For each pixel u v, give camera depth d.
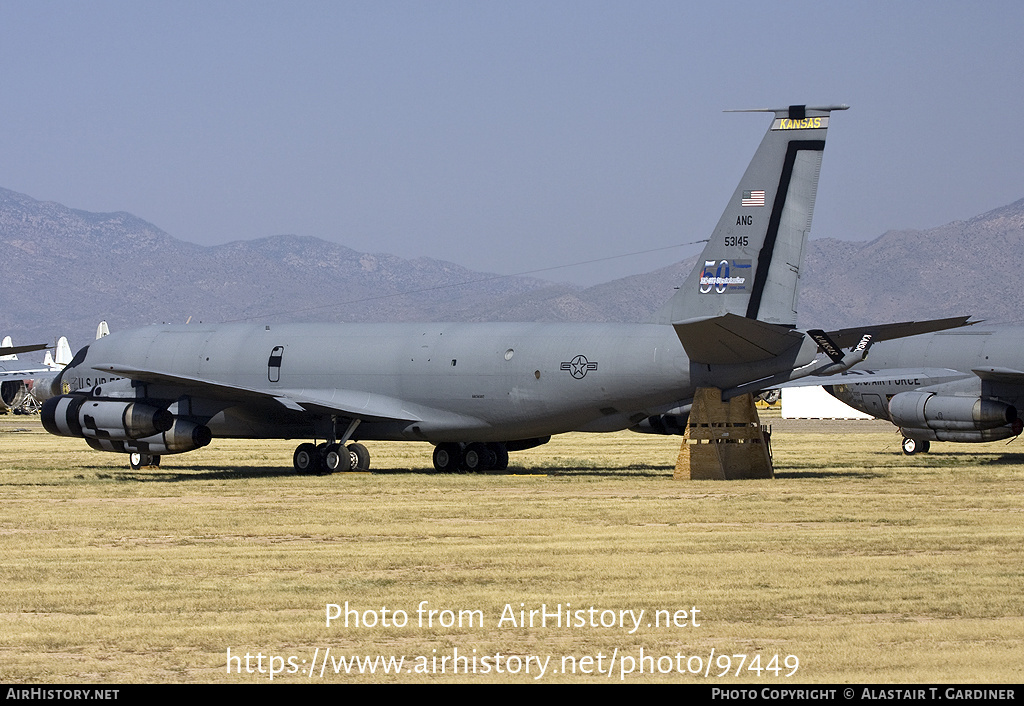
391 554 49.28
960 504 65.75
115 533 56.06
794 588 41.69
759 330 76.38
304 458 90.75
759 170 82.06
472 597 40.47
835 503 66.25
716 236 83.12
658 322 85.31
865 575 43.97
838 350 76.44
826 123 80.50
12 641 34.97
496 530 56.03
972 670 31.44
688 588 41.81
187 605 39.53
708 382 82.19
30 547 52.00
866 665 32.03
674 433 90.00
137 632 35.91
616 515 61.34
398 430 91.12
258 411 92.44
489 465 94.06
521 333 88.38
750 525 57.53
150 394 93.38
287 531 56.16
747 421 82.19
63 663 32.81
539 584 42.66
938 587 41.69
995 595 40.34
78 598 40.66
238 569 46.09
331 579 43.88
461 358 88.75
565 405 85.88
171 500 70.94
